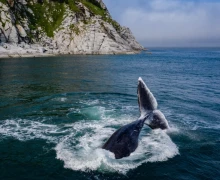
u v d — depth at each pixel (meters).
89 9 158.75
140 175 12.29
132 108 23.81
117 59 101.81
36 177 12.27
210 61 95.62
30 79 43.59
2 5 119.31
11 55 104.94
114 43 137.12
